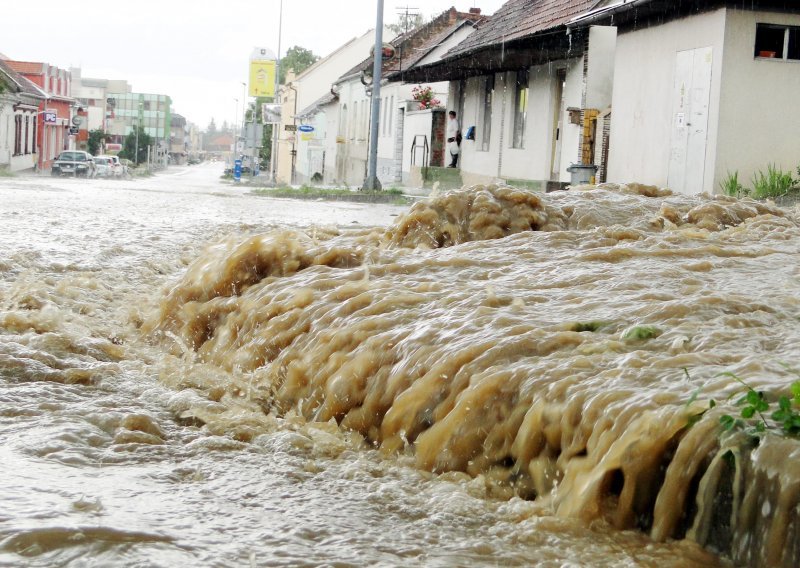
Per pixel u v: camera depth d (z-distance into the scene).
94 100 165.75
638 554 2.67
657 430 2.84
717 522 2.66
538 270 5.41
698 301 4.18
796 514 2.44
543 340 3.74
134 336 5.77
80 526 2.66
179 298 5.79
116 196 23.33
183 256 9.59
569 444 3.11
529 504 3.05
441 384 3.68
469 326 4.02
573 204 8.27
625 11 19.20
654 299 4.45
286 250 5.81
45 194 22.58
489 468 3.34
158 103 197.25
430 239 7.50
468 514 3.00
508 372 3.48
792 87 17.55
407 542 2.76
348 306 4.74
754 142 17.55
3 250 8.95
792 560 2.43
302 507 3.01
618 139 21.45
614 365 3.40
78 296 6.75
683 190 18.58
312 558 2.59
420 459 3.50
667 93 19.23
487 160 32.78
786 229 7.80
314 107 78.44
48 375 4.55
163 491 3.08
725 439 2.68
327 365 4.29
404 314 4.45
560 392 3.25
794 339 3.63
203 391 4.61
